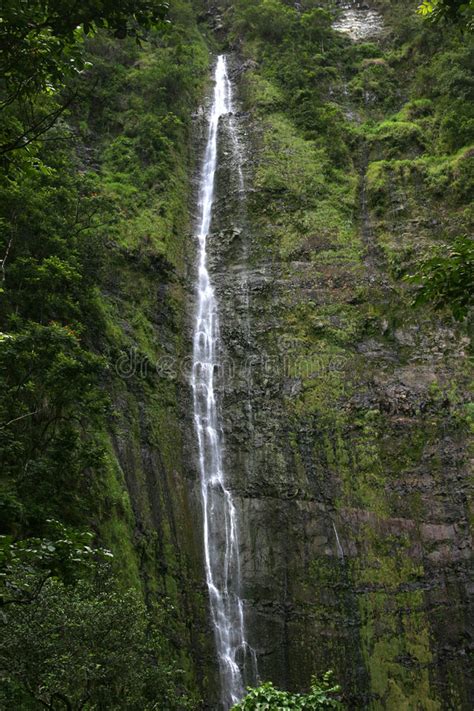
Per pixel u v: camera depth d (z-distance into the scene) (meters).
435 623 24.55
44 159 25.33
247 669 23.81
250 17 53.19
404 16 51.56
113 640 12.27
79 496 20.38
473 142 38.84
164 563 24.03
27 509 16.12
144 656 14.11
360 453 28.30
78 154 38.47
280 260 35.38
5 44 7.88
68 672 11.11
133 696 13.17
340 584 25.36
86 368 18.80
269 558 25.97
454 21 9.95
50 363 17.78
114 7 7.89
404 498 27.22
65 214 25.64
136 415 26.86
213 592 25.20
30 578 11.00
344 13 56.97
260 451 28.56
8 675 10.92
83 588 13.17
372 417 29.12
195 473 27.91
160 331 31.20
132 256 32.38
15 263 21.06
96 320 27.36
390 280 33.69
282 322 32.75
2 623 9.98
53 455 17.88
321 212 37.25
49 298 22.09
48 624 11.17
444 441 28.34
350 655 23.97
